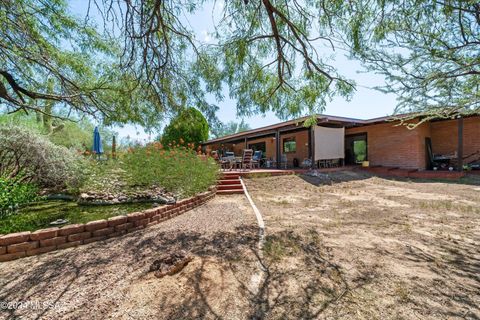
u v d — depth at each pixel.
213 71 4.20
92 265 2.64
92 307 1.90
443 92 2.84
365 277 2.40
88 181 6.07
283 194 7.37
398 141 12.19
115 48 4.04
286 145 16.41
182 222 4.45
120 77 4.04
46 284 2.24
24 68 4.39
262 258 2.83
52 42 4.14
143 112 4.57
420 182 9.45
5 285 2.22
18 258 2.82
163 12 3.41
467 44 2.26
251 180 9.00
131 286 2.19
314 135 10.98
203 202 6.15
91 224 3.41
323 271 2.52
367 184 9.17
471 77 2.67
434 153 12.34
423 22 2.46
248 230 3.91
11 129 5.05
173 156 6.57
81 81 4.46
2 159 5.26
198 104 4.38
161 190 6.18
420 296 2.07
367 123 12.41
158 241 3.43
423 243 3.29
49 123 7.32
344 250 3.07
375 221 4.40
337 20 3.40
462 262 2.71
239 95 4.63
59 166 5.62
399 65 2.80
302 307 1.94
